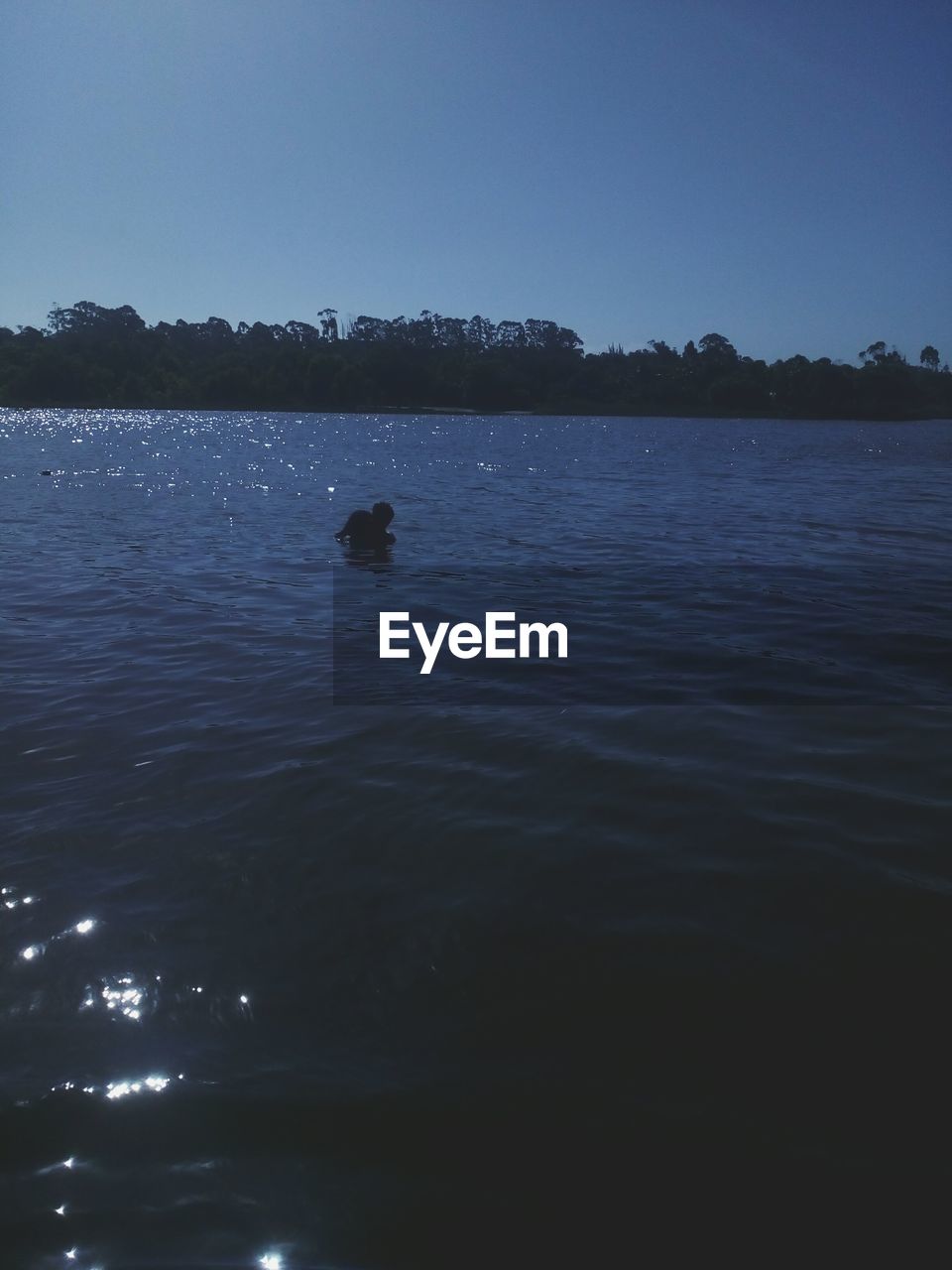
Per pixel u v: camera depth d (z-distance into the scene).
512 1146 3.41
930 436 88.69
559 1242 3.04
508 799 6.26
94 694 8.53
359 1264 2.97
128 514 22.61
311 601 12.62
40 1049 3.95
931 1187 3.22
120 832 5.82
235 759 6.97
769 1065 3.80
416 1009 4.17
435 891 5.12
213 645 10.24
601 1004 4.18
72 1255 3.02
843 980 4.32
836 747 7.16
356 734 7.47
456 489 30.41
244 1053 3.91
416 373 153.38
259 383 148.12
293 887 5.18
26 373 142.50
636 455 51.56
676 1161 3.33
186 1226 3.11
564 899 5.02
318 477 34.69
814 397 146.38
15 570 14.71
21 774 6.74
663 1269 2.95
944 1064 3.80
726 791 6.35
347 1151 3.39
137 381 145.62
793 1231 3.07
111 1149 3.42
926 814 5.98
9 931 4.78
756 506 25.58
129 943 4.68
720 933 4.70
